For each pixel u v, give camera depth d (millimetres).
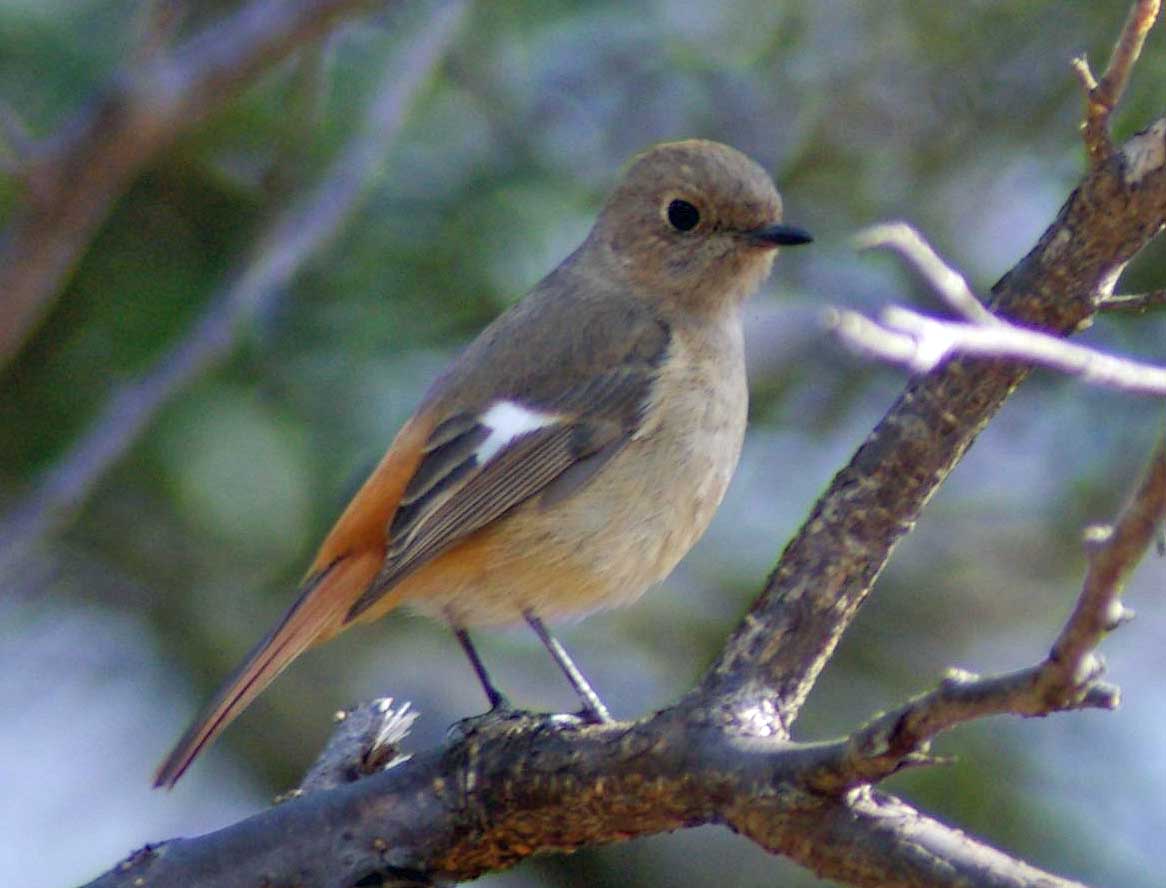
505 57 11984
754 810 6129
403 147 11461
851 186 12266
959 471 12617
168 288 11156
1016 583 12656
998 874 5648
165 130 8812
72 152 8656
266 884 7234
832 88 12305
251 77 9078
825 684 12008
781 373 12367
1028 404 12062
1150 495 4684
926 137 12180
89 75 10992
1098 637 4910
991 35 11906
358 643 12711
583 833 6965
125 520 11648
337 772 7785
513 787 6988
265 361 11156
